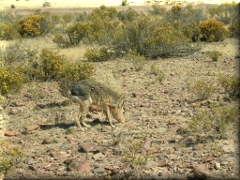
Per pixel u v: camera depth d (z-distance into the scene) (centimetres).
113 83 1320
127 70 1563
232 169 626
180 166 647
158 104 1059
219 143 744
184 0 6097
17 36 2642
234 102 1022
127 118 945
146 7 5444
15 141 816
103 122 927
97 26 2561
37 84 1395
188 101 1067
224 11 3641
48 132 872
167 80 1370
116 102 880
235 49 1984
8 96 1202
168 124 878
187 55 1870
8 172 665
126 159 679
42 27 2889
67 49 2159
